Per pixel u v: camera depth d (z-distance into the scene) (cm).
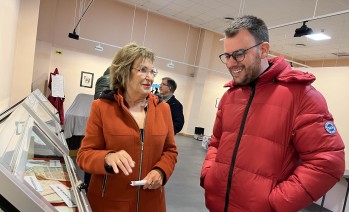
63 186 107
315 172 98
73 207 92
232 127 123
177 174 457
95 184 116
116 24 895
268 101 113
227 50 114
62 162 138
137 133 115
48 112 228
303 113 106
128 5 901
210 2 693
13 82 557
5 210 61
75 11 828
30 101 201
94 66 880
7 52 394
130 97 123
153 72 120
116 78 121
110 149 113
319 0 566
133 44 121
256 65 112
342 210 382
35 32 571
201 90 1045
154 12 892
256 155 111
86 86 874
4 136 100
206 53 1027
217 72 1078
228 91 138
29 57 569
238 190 114
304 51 1034
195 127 998
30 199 63
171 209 315
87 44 860
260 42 110
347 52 952
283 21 733
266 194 107
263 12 692
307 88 109
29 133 125
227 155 121
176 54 1010
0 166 64
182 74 1033
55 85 658
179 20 914
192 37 1027
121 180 113
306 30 433
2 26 325
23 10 558
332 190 400
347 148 435
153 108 126
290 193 101
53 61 818
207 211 324
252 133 114
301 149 105
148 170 118
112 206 112
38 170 118
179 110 285
